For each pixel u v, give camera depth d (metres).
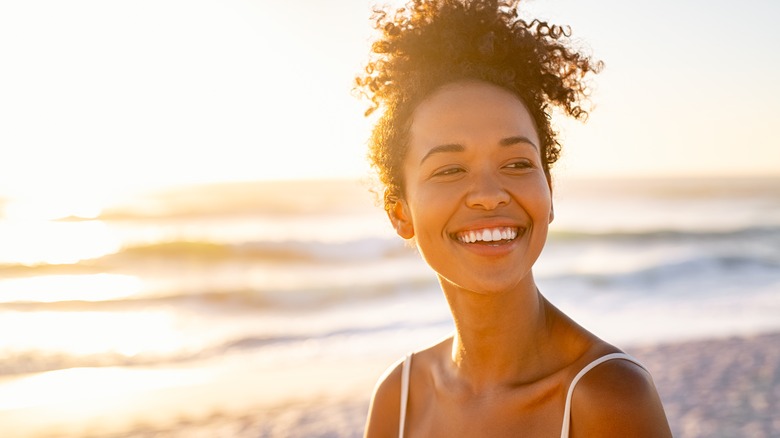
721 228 41.47
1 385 11.79
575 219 49.69
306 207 55.59
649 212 57.50
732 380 10.30
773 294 19.12
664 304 17.81
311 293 21.27
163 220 46.38
